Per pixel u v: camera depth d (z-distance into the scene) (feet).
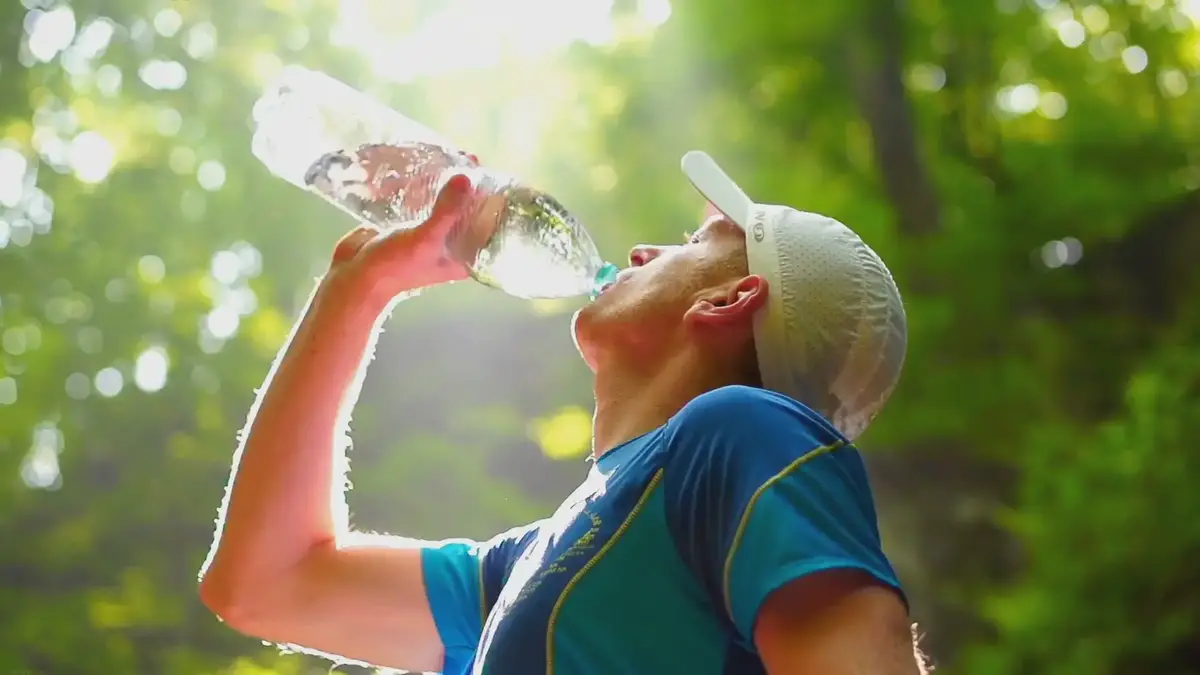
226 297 40.70
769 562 5.03
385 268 7.28
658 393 6.69
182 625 36.14
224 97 41.55
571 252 7.86
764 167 41.42
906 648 4.95
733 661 5.40
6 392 37.86
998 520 33.81
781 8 40.24
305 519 7.31
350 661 7.58
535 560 5.97
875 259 6.93
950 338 36.58
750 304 6.63
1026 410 35.65
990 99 43.75
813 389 6.66
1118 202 39.01
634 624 5.50
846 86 41.22
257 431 7.27
